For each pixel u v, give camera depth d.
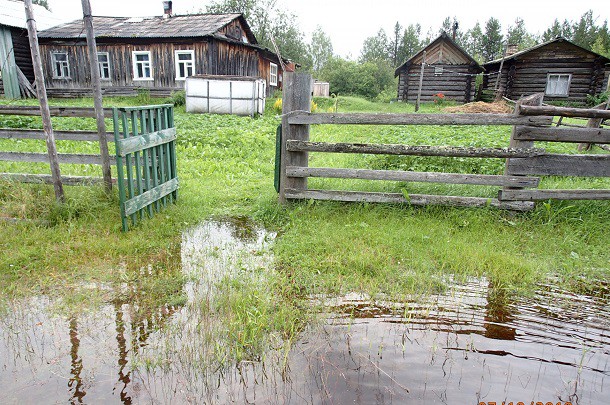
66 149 9.59
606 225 5.34
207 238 5.12
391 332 3.33
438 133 11.00
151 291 3.83
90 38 5.17
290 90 5.68
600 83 24.53
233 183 7.54
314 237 5.00
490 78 29.38
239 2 45.91
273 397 2.63
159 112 5.65
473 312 3.63
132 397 2.61
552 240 5.01
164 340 3.15
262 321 3.27
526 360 3.03
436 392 2.71
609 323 3.52
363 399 2.63
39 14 24.91
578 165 5.43
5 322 3.34
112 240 4.82
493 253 4.62
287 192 5.94
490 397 2.67
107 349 3.04
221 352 2.98
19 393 2.61
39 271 4.16
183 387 2.71
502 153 5.40
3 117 12.18
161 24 23.05
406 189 6.13
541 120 5.32
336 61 44.06
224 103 17.67
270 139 11.27
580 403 2.64
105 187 5.72
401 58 73.88
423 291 3.94
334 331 3.32
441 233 5.13
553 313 3.65
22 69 21.92
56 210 5.26
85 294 3.76
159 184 5.77
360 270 4.31
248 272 4.22
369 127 13.65
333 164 8.41
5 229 4.95
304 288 3.96
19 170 7.31
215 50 21.25
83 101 20.48
